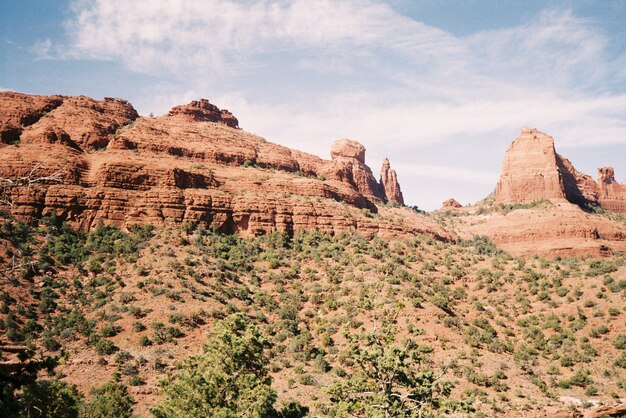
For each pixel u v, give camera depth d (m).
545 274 99.31
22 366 28.91
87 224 85.50
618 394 59.12
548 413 51.16
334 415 28.78
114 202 88.50
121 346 55.81
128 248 78.62
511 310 85.00
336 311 70.75
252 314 69.06
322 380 52.12
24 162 88.06
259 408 31.97
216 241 90.56
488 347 66.50
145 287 68.25
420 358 29.84
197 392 32.72
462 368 58.41
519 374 61.00
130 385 47.41
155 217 89.56
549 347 71.81
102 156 101.00
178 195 93.69
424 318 68.44
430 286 85.25
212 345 37.00
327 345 61.97
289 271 84.19
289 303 73.69
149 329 59.28
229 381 34.75
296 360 57.69
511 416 49.50
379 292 74.50
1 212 78.38
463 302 84.19
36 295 64.38
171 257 78.94
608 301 82.69
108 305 63.72
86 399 43.28
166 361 53.41
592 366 66.75
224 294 72.12
